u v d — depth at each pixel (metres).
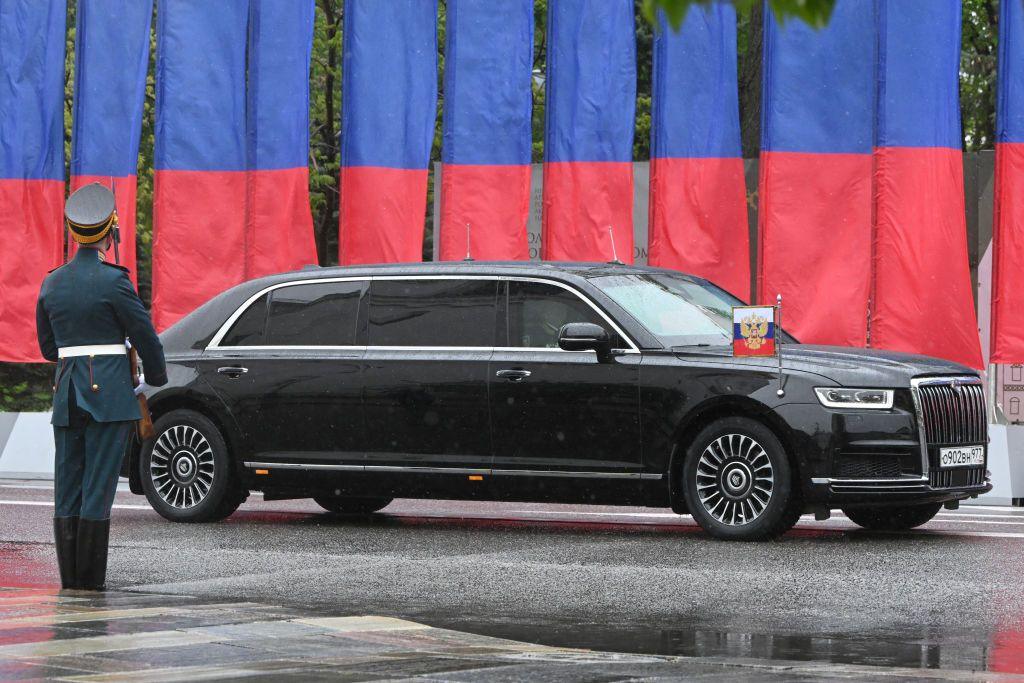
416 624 20.61
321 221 105.50
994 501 45.47
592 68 52.75
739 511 32.56
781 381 32.06
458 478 34.62
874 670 16.97
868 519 35.53
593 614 23.27
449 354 34.91
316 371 35.97
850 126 50.88
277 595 25.36
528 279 34.84
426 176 54.75
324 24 100.00
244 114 55.28
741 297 52.03
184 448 37.12
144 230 105.31
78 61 56.00
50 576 27.80
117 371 24.81
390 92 54.19
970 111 95.56
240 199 55.25
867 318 51.53
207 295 55.09
